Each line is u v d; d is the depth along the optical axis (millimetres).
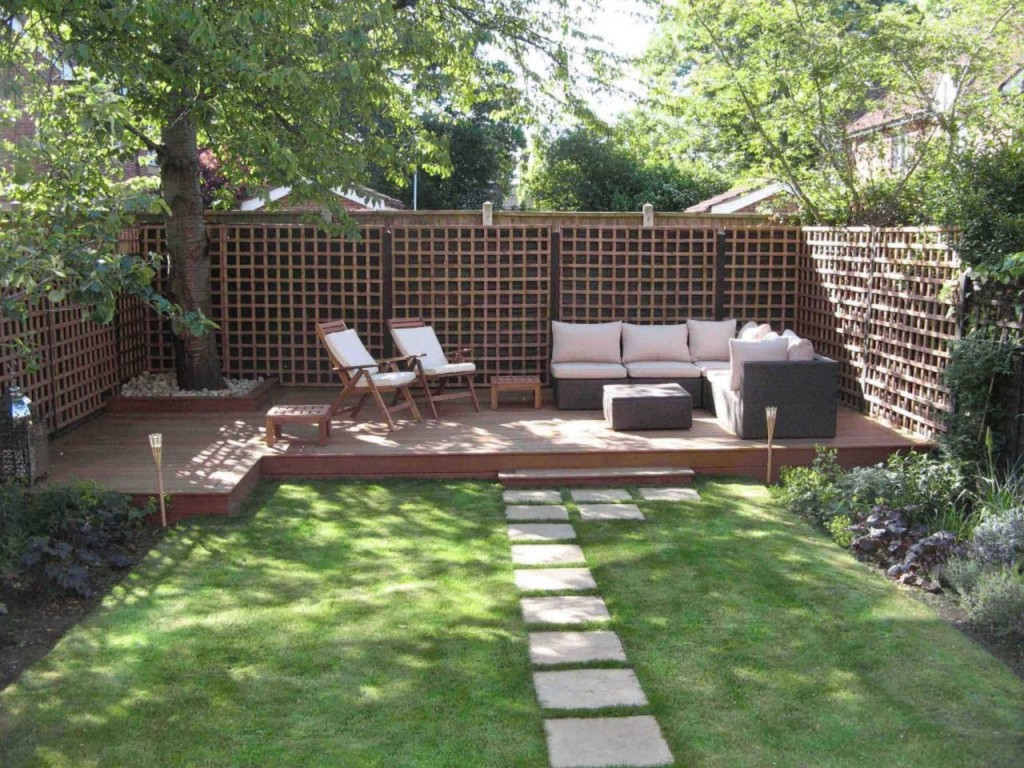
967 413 7336
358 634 4770
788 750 3740
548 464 7848
